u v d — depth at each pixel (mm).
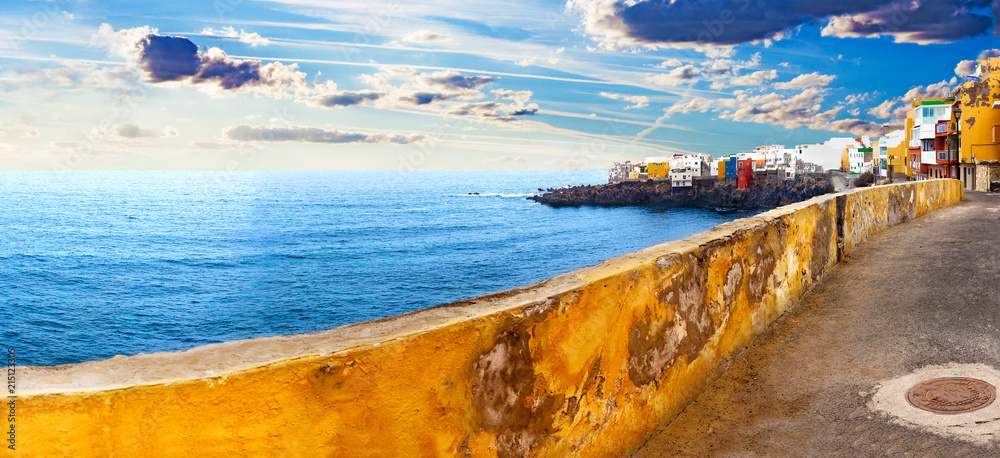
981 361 3926
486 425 2236
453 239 83250
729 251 4266
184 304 49094
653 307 3303
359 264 65938
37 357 36250
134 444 1495
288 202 139500
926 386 3631
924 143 43344
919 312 5098
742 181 109438
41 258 66000
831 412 3457
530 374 2410
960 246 8070
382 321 2170
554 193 140000
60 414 1415
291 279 58219
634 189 122500
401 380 1927
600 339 2830
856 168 82500
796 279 5812
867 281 6438
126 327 42969
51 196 139250
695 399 3803
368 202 140125
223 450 1598
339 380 1775
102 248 73750
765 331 4992
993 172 33156
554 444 2562
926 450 2922
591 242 78812
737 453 3084
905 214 12195
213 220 103562
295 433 1701
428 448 2018
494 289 53719
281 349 1830
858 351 4363
